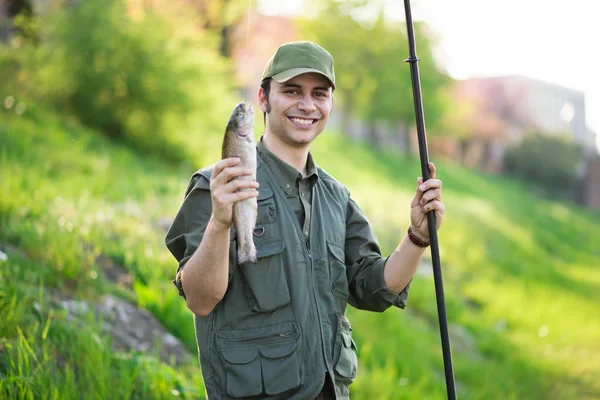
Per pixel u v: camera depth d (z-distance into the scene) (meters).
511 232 21.48
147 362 4.54
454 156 43.78
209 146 13.96
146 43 12.88
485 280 13.78
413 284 10.65
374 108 31.67
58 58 12.46
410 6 3.10
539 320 12.02
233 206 2.46
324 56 2.80
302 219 2.79
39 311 4.58
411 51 3.08
